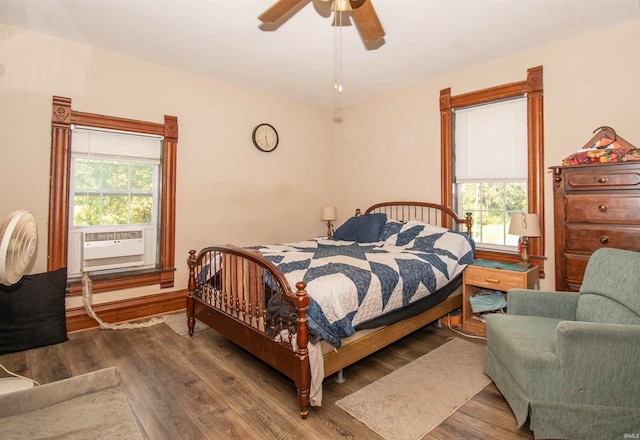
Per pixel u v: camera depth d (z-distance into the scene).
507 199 3.59
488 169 3.68
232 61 3.54
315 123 5.11
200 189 3.96
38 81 2.98
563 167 2.63
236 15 2.68
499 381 2.13
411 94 4.27
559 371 1.70
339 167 5.19
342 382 2.33
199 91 3.92
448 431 1.83
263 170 4.52
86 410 1.96
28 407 1.93
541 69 3.23
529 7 2.56
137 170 3.62
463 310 3.29
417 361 2.61
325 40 3.08
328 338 2.02
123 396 2.11
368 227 3.96
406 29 2.87
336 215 5.01
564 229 2.65
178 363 2.58
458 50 3.28
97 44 3.18
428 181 4.13
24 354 2.71
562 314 2.26
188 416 1.95
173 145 3.74
